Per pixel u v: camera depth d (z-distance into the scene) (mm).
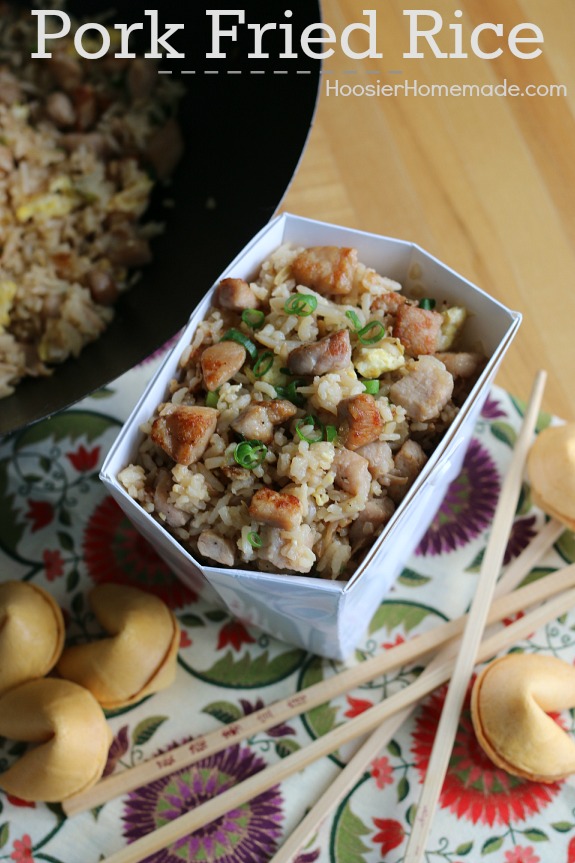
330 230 826
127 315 906
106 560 896
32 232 924
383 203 977
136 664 840
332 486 778
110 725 860
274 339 798
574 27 1019
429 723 856
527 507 900
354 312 803
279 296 812
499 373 936
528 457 893
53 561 896
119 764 853
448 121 997
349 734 844
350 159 987
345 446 781
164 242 921
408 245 820
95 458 917
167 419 782
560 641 871
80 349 898
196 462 787
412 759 848
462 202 978
